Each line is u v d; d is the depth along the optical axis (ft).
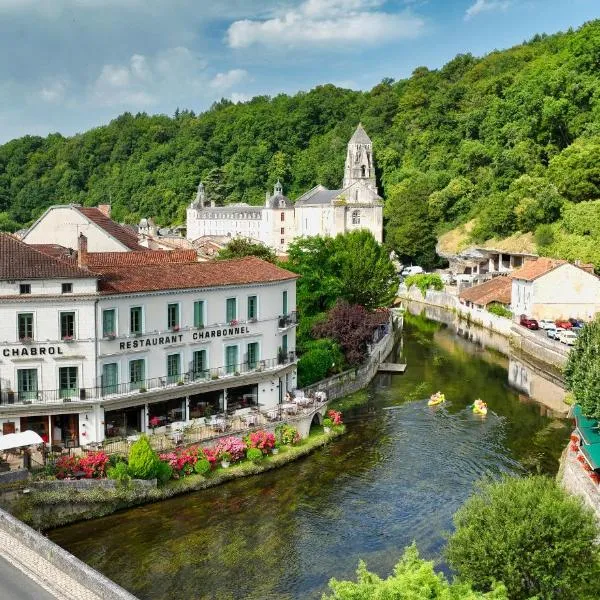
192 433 148.46
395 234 516.32
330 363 203.21
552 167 429.79
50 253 171.73
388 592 60.95
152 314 149.59
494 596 66.90
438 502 132.87
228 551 113.39
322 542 116.98
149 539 116.88
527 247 406.82
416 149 644.27
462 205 514.68
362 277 264.52
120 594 71.77
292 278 179.32
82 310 138.82
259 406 168.96
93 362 140.36
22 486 118.62
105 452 134.62
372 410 194.29
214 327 160.35
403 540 117.80
